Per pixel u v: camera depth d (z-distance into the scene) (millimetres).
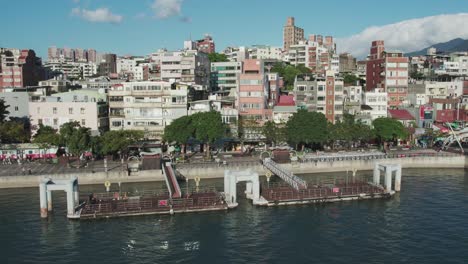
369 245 68688
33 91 159125
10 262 63125
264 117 152500
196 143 139500
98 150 118875
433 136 154625
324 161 122250
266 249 67375
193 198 86938
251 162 120125
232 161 122375
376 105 168625
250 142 146125
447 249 66875
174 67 194000
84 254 65750
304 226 77250
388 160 128375
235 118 144500
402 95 189125
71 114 135625
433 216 82125
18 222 79000
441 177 116938
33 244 69312
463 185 107062
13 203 90625
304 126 134875
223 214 83438
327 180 111750
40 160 122688
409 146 153125
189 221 79500
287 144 145875
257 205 88312
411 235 72625
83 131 119188
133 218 80875
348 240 70812
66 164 118312
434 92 198000
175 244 69312
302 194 92000
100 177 106875
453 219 80250
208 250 67000
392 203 90938
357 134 142500
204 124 125375
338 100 161000
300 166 120500
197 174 112750
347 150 143750
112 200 86625
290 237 72125
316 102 161125
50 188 80938
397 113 171750
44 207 81000
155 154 113500
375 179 104062
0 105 134500
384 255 64938
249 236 72562
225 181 92188
